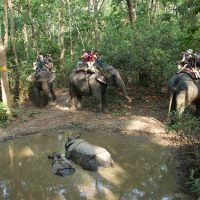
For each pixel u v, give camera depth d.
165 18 18.27
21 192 7.65
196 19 10.43
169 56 14.20
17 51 18.11
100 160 8.43
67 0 21.58
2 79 12.30
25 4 20.62
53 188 7.71
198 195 6.86
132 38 14.54
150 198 7.12
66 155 9.06
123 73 14.45
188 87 10.44
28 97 15.70
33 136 10.98
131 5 17.81
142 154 9.27
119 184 7.73
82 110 13.39
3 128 11.62
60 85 18.67
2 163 9.19
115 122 11.77
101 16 24.22
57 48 22.80
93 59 13.23
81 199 7.20
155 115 12.32
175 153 9.15
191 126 8.40
